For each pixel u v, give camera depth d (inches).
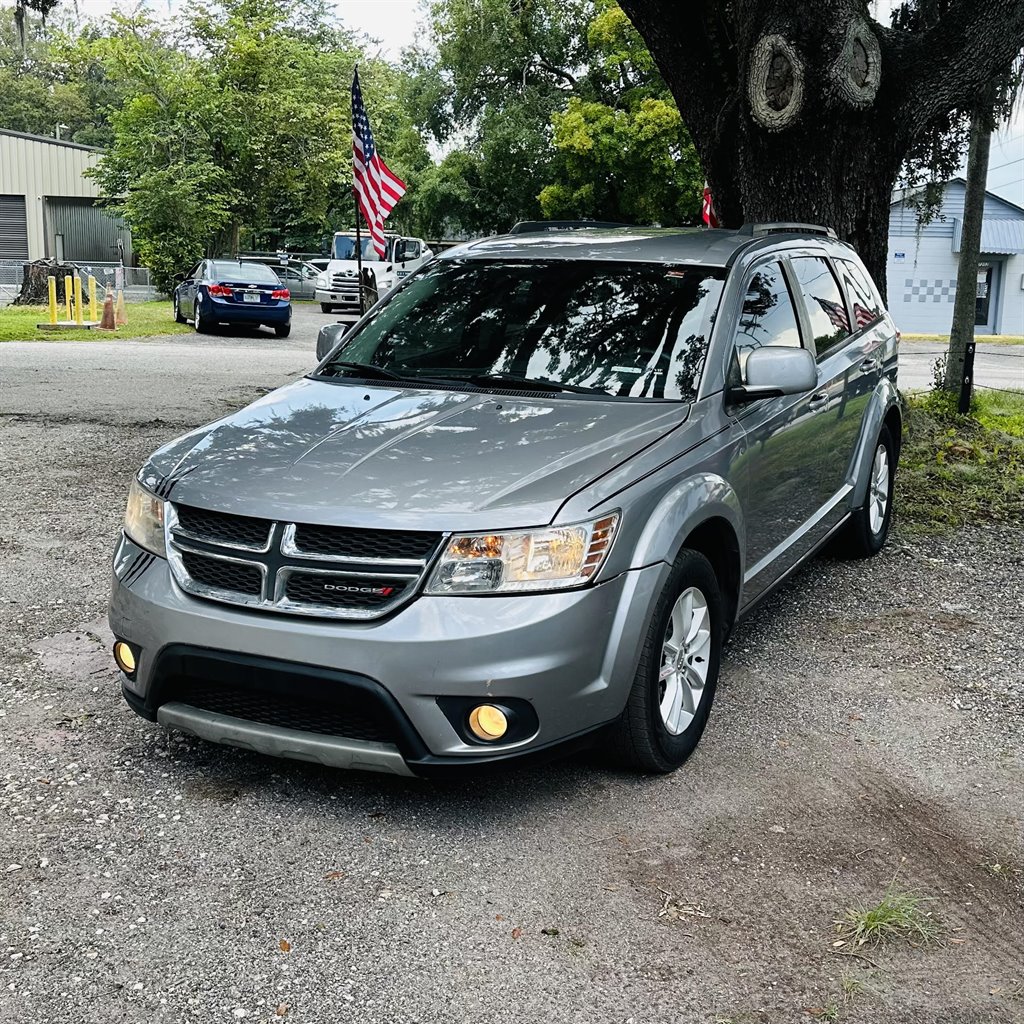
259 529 144.3
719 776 164.2
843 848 145.1
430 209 1704.0
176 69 1396.4
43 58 2800.2
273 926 125.0
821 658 214.7
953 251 1501.0
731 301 190.7
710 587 168.6
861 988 116.4
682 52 385.1
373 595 139.2
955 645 223.8
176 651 146.7
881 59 341.7
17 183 1675.7
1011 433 487.8
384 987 115.0
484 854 141.0
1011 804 159.0
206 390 566.6
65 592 237.9
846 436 246.1
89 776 159.3
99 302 1282.0
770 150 347.9
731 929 126.4
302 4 1824.6
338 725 144.2
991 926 128.9
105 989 113.7
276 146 1462.8
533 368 183.8
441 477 147.0
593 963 119.6
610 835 146.3
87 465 365.4
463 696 137.1
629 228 229.9
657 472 156.8
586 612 141.9
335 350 204.5
